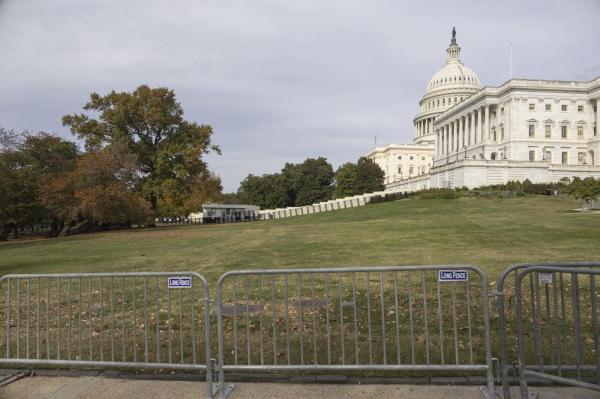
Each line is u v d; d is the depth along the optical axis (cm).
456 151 11256
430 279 1086
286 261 1542
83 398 530
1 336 759
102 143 5106
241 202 12219
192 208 5769
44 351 684
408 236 2297
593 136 9425
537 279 499
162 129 5409
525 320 739
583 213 3653
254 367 532
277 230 3272
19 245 3061
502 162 7281
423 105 14550
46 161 4591
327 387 538
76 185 4156
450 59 14612
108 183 4184
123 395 535
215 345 676
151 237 3166
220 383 529
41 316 880
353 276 537
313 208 7856
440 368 512
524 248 1678
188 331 749
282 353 634
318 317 796
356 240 2203
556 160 9344
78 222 5041
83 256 1981
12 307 966
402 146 14375
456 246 1816
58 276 593
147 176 5312
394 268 529
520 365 488
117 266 1580
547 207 4469
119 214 4334
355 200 7319
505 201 5244
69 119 5209
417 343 655
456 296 904
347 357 611
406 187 10025
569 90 9400
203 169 5481
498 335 679
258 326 757
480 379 542
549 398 495
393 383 544
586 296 873
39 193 4175
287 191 11700
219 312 539
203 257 1759
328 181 11525
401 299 900
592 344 626
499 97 9806
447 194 5934
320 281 1120
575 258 1384
